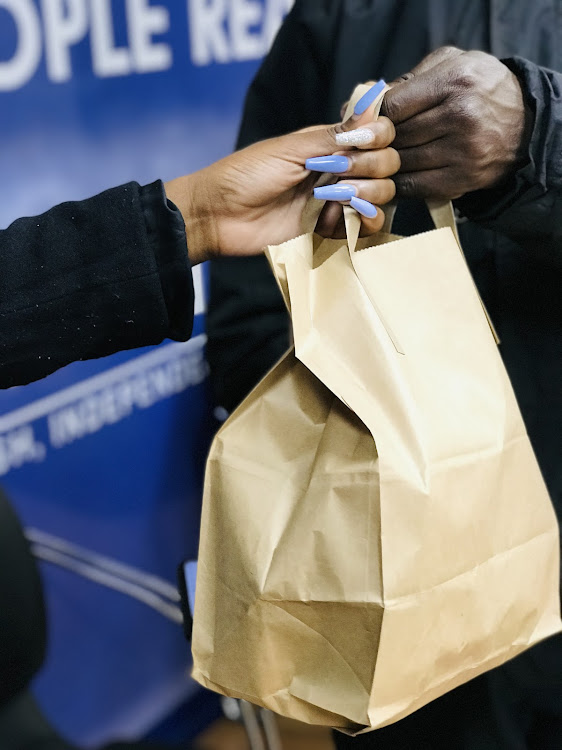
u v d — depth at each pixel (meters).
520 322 0.84
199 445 1.65
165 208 0.60
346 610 0.57
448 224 0.69
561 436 0.85
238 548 0.60
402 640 0.58
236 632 0.61
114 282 0.60
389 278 0.64
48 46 1.18
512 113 0.66
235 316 1.07
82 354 0.63
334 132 0.63
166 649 1.70
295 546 0.58
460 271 0.67
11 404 1.28
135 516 1.54
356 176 0.64
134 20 1.30
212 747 1.81
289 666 0.61
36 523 1.36
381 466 0.57
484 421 0.63
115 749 0.97
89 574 1.24
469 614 0.62
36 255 0.61
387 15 0.88
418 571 0.58
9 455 1.29
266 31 1.57
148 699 1.70
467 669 0.65
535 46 0.83
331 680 0.60
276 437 0.62
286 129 0.99
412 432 0.58
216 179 0.64
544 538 0.68
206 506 0.63
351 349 0.61
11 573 0.98
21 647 0.99
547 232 0.72
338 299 0.62
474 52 0.68
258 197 0.64
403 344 0.62
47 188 1.23
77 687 1.53
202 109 1.46
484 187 0.69
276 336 1.06
